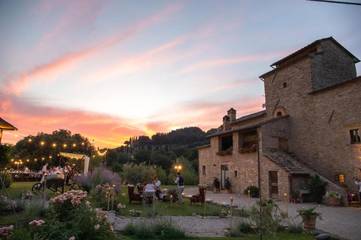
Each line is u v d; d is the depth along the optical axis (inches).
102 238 246.2
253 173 959.6
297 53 1012.5
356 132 773.9
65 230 228.4
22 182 1127.0
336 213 568.7
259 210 347.9
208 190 1198.9
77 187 690.2
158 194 685.9
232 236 333.1
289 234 357.1
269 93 1106.1
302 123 946.1
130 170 1279.5
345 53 999.6
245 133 1079.0
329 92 859.4
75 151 2049.7
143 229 318.3
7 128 764.6
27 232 205.5
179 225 365.4
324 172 852.0
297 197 788.6
